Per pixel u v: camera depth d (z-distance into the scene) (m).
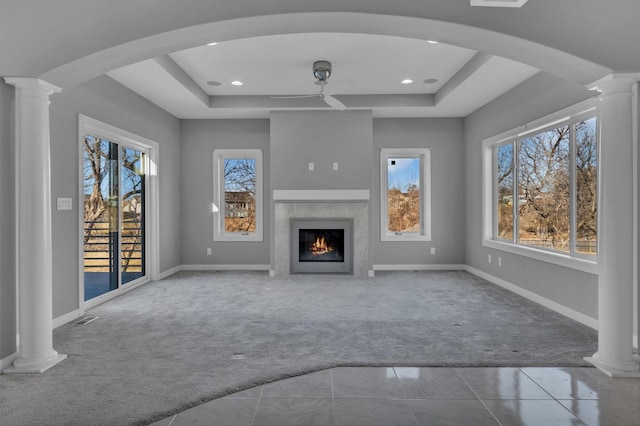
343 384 2.38
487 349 2.93
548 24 2.54
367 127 6.01
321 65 4.44
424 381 2.42
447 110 6.07
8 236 2.61
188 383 2.36
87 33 2.55
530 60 2.80
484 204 5.76
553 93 4.05
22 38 2.54
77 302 3.84
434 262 6.62
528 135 4.75
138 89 4.90
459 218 6.59
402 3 2.52
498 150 5.58
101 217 4.48
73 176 3.79
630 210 2.54
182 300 4.49
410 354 2.83
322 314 3.89
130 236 5.19
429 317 3.78
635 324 2.76
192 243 6.63
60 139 3.60
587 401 2.17
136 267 5.38
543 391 2.29
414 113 6.25
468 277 5.88
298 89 5.54
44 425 1.92
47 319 2.67
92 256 4.31
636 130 2.70
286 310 4.05
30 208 2.60
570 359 2.73
